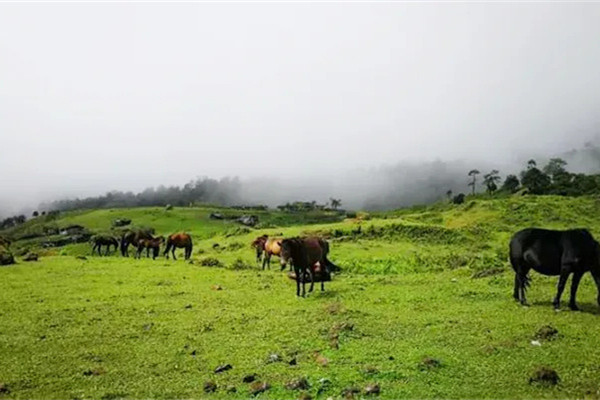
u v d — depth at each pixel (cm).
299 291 2005
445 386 984
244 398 970
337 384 1007
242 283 2395
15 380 1095
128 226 13412
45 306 1861
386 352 1188
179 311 1752
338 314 1570
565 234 1573
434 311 1619
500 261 3231
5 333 1480
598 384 972
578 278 1564
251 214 17775
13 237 15762
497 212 8094
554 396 926
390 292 1991
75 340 1398
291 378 1051
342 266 3222
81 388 1051
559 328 1350
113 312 1750
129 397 995
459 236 5422
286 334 1377
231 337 1384
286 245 1920
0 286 2316
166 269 2978
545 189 14388
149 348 1312
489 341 1252
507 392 948
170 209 16462
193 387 1034
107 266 3114
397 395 946
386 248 4525
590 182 14200
